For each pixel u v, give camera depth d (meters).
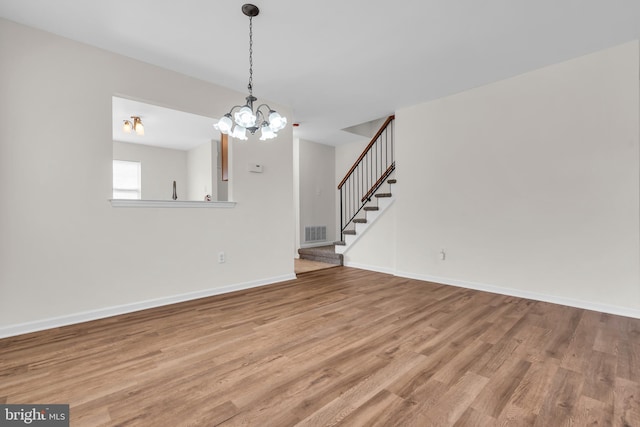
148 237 2.92
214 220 3.38
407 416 1.36
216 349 2.02
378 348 2.03
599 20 2.31
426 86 3.55
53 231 2.43
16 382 1.63
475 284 3.60
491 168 3.47
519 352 1.96
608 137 2.74
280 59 2.90
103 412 1.38
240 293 3.43
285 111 4.12
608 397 1.49
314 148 6.25
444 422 1.32
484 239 3.53
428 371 1.74
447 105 3.84
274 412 1.39
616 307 2.70
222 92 3.48
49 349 2.03
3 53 2.25
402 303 3.04
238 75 3.22
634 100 2.61
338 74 3.22
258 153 3.79
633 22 2.33
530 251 3.19
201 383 1.62
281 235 4.03
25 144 2.32
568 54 2.84
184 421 1.33
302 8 2.17
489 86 3.48
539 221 3.13
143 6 2.13
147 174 6.41
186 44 2.63
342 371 1.74
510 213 3.33
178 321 2.54
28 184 2.33
